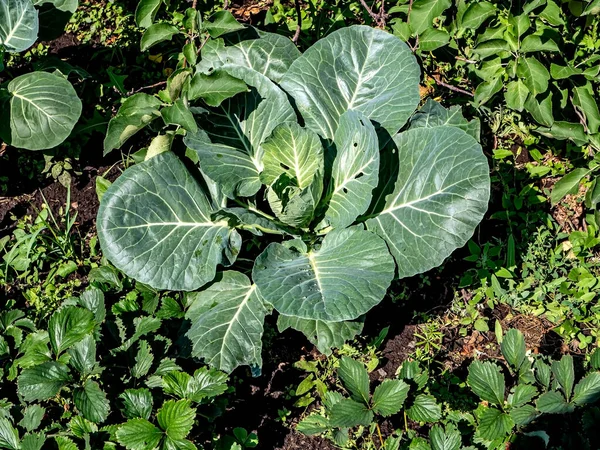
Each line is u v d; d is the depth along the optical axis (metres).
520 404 0.95
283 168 1.14
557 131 1.23
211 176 1.11
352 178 1.09
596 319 1.20
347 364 0.98
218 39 1.25
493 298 1.24
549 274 1.26
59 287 1.24
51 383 0.93
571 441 0.94
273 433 1.11
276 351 1.19
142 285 1.13
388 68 1.19
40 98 1.24
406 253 1.06
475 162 1.03
